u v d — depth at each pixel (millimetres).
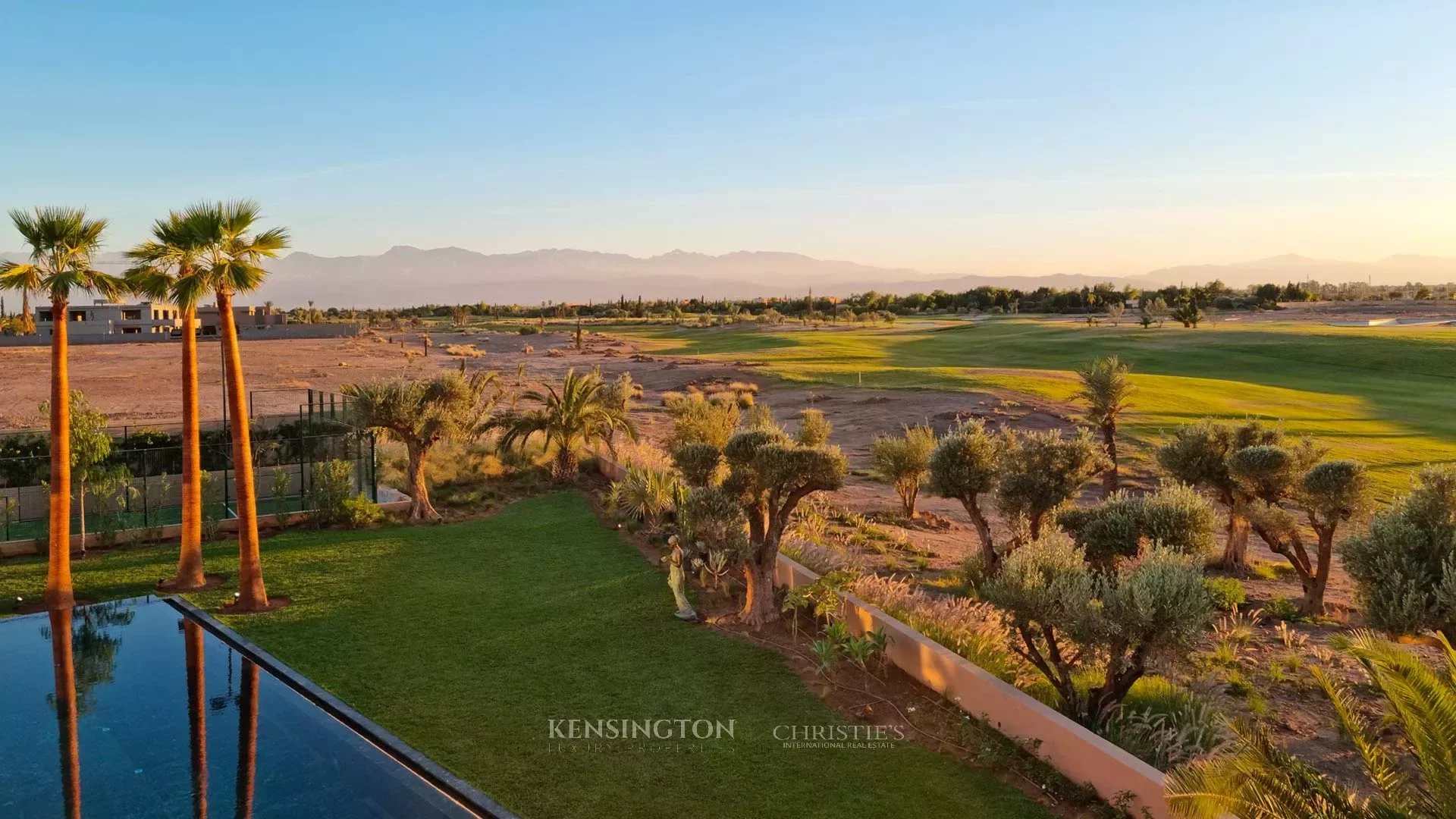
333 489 23938
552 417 29688
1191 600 10891
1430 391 61938
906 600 15633
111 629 13633
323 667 13469
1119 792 9445
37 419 48312
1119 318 139250
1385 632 15211
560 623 15617
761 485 15859
